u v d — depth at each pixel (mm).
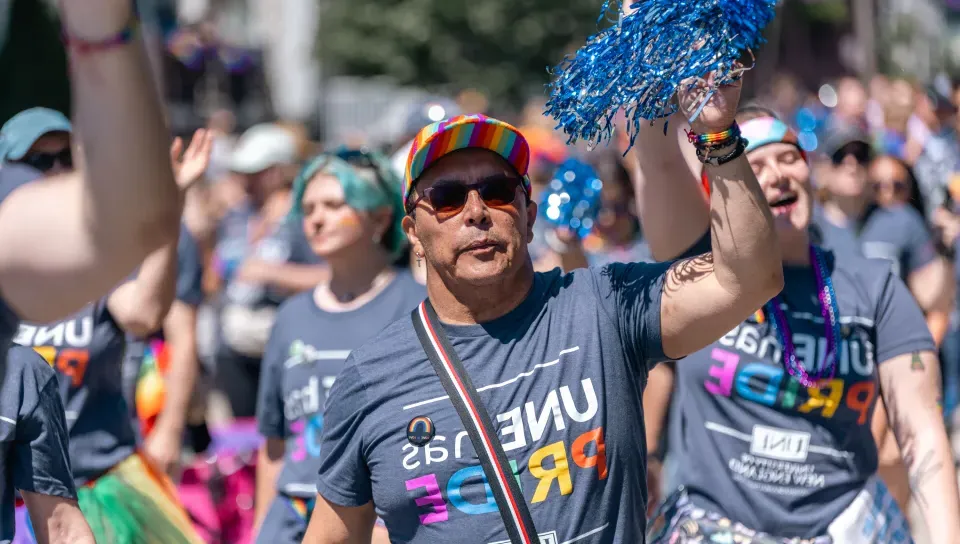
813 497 6020
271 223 14305
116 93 2916
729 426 6109
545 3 46125
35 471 5344
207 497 10102
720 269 4367
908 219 11305
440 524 4551
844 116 20391
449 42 46875
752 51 4250
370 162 7992
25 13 26047
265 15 53469
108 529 6980
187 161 6188
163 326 9625
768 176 6105
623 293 4684
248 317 13375
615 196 10844
